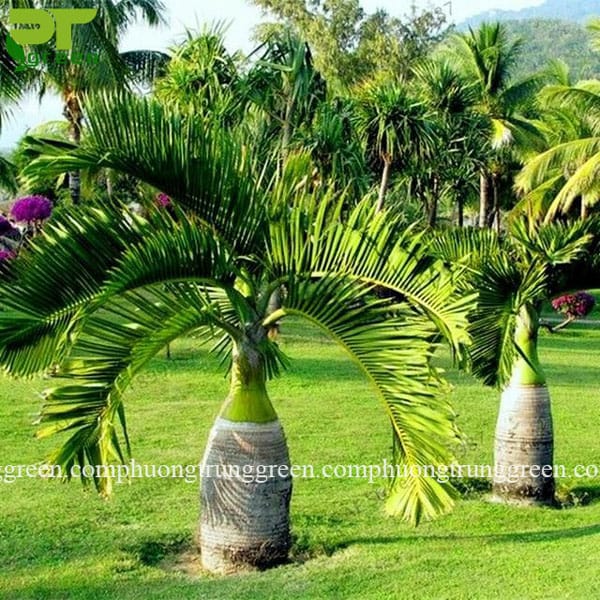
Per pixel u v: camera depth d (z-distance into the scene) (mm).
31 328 4719
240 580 5695
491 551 6285
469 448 9945
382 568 5891
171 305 5379
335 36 39188
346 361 15406
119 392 5305
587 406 12711
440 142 19938
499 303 7090
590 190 22984
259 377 5922
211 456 5957
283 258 5590
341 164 13266
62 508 7410
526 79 32406
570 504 8102
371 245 5426
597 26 24031
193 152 5418
